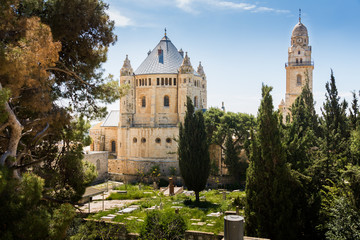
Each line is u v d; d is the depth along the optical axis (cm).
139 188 6109
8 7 1552
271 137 2214
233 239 1306
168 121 7812
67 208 1870
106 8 2484
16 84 1568
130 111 8056
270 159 2184
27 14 1875
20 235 1423
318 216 2208
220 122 7156
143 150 7775
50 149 2439
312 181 2470
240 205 3469
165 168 7519
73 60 2442
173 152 7594
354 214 1847
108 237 2550
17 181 1562
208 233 2389
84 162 2580
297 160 2566
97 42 2445
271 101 2284
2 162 1669
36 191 1586
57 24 2092
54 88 2458
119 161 8094
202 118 4466
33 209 1580
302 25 10344
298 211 2109
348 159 2775
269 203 2152
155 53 8300
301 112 4128
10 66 1437
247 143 6097
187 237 2444
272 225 2111
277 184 2131
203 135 4406
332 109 3394
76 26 2123
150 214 2506
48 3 2141
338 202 1936
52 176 2223
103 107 2680
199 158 4347
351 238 1791
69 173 2336
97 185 6925
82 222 2692
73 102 2588
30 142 2064
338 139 2986
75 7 2130
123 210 3553
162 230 2400
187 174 4366
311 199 2236
